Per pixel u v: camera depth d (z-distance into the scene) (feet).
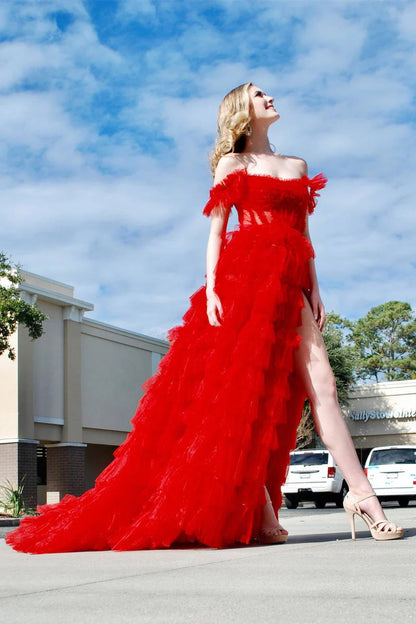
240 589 7.07
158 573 8.50
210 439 12.50
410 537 12.86
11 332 61.11
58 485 75.51
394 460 61.52
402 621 5.36
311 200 14.17
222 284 13.51
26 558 11.44
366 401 118.32
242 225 14.10
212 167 14.75
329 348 115.24
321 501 70.13
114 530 12.98
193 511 12.26
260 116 14.30
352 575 7.81
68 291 80.02
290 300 13.24
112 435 84.02
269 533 13.08
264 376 12.86
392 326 201.98
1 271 61.98
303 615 5.69
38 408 72.84
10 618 5.87
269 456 13.25
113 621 5.64
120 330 85.76
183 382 13.37
